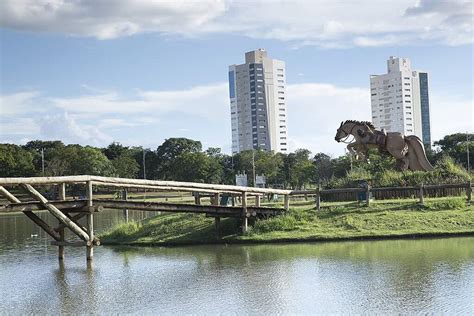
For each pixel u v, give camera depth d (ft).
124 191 118.32
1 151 317.22
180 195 263.08
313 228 92.27
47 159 347.36
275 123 610.24
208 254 80.94
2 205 68.49
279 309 48.88
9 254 91.76
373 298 51.01
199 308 50.39
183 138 390.21
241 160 361.51
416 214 94.73
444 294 51.24
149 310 50.62
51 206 72.33
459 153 304.71
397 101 613.52
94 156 323.37
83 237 76.13
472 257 67.82
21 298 57.82
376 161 180.55
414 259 67.97
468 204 99.96
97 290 60.39
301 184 324.60
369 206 100.48
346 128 122.11
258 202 98.68
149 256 82.28
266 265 69.31
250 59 609.42
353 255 73.05
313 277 60.95
